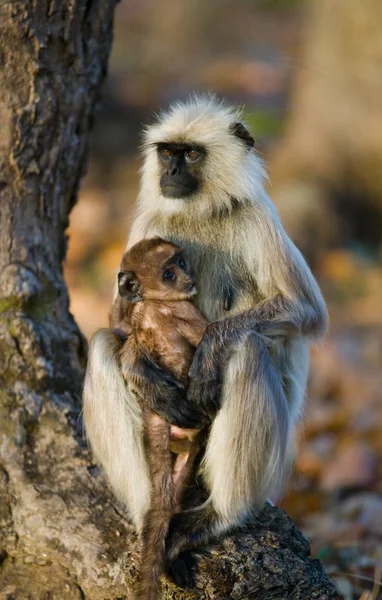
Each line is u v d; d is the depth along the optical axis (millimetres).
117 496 10047
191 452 10023
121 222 25250
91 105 11641
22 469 10133
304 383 11023
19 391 10547
